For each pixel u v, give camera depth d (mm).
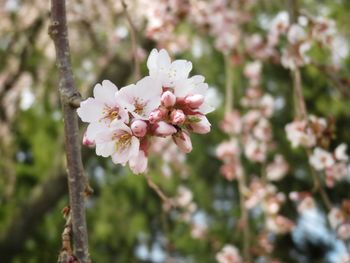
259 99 1111
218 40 1011
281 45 1089
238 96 1451
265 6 1365
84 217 338
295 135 675
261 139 1046
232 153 958
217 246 1305
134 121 336
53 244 1291
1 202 1224
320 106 1653
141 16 1146
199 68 1692
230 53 1055
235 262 926
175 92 350
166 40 905
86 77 1347
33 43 1241
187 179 1840
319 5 1466
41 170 1248
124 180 1596
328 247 2189
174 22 862
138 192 1555
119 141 346
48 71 1306
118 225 1655
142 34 1051
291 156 1811
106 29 1244
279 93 1837
